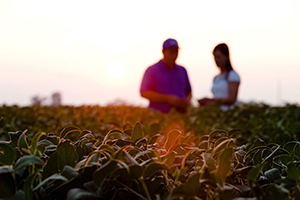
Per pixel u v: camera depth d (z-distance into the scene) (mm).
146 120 3619
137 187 968
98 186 820
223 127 2977
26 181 821
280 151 1165
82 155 1178
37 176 931
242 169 1054
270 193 827
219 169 859
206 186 927
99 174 826
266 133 2809
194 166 1146
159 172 1021
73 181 896
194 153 1238
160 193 1009
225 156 858
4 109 4168
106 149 1013
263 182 1010
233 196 966
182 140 1396
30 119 3555
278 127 2715
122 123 3473
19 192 842
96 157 954
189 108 5488
